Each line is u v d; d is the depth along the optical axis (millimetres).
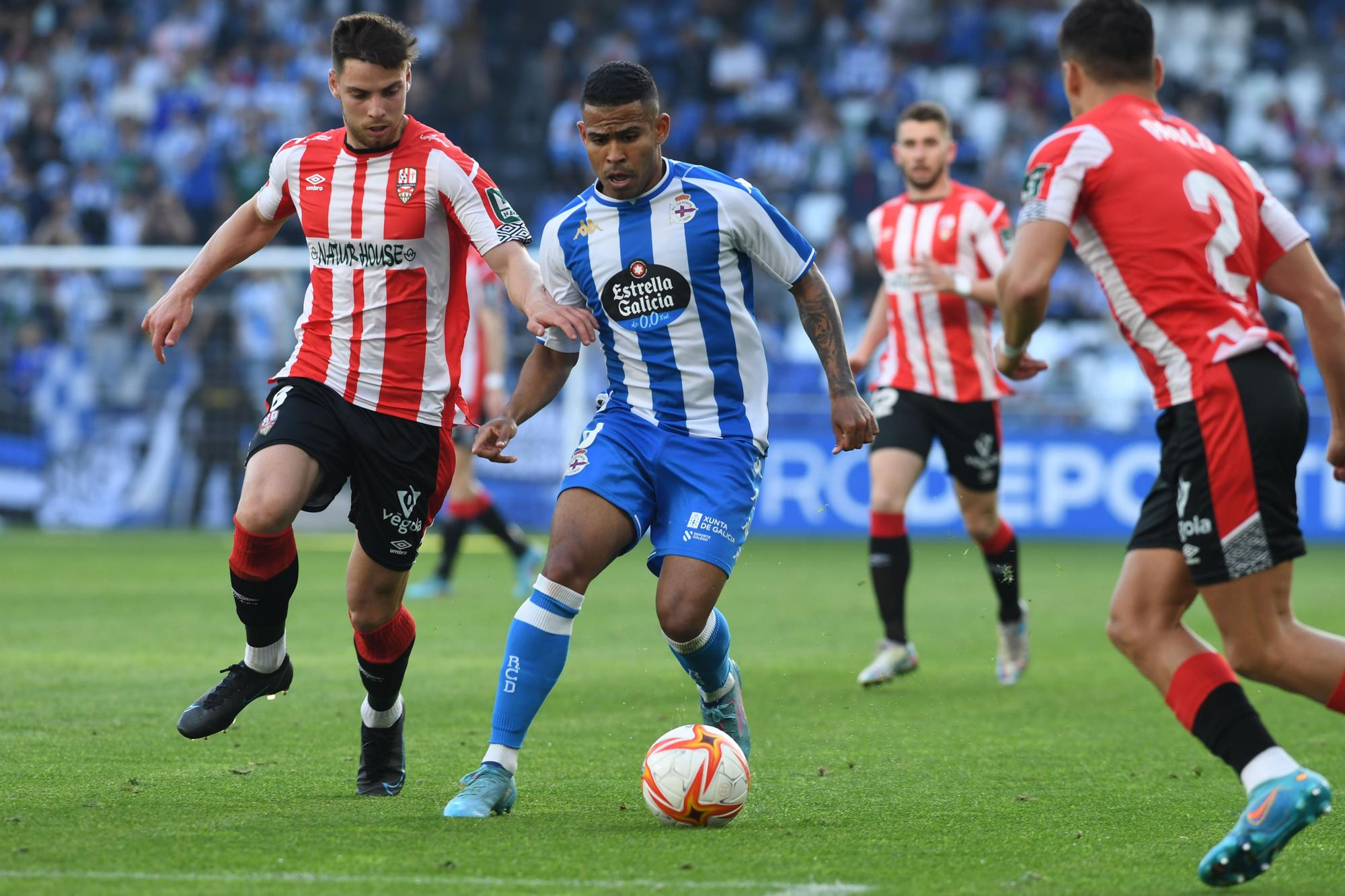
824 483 60375
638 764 17859
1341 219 73312
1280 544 12352
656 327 15938
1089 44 13562
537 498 59750
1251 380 12406
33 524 59156
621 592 41062
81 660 26609
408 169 15719
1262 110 78500
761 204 16016
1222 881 11695
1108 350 65062
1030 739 20109
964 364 26734
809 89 78938
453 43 80000
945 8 81812
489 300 37531
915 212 27562
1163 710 22781
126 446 59062
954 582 45156
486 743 19203
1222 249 12812
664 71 80812
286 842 13227
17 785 16016
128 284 59531
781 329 64125
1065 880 12125
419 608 36125
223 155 73438
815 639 31594
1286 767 11812
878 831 14070
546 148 79938
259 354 58688
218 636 30062
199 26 78688
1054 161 12992
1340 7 82062
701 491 15758
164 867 12203
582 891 11516
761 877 12062
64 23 78688
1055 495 59531
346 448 15906
